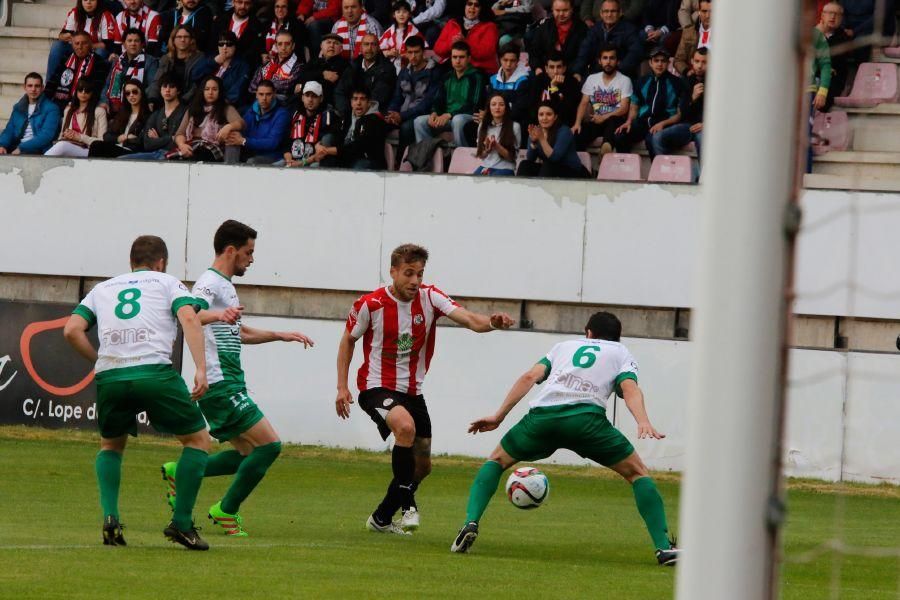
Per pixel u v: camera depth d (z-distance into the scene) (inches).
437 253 1774.1
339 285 1801.2
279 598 641.0
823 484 1556.3
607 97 1863.9
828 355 1582.2
